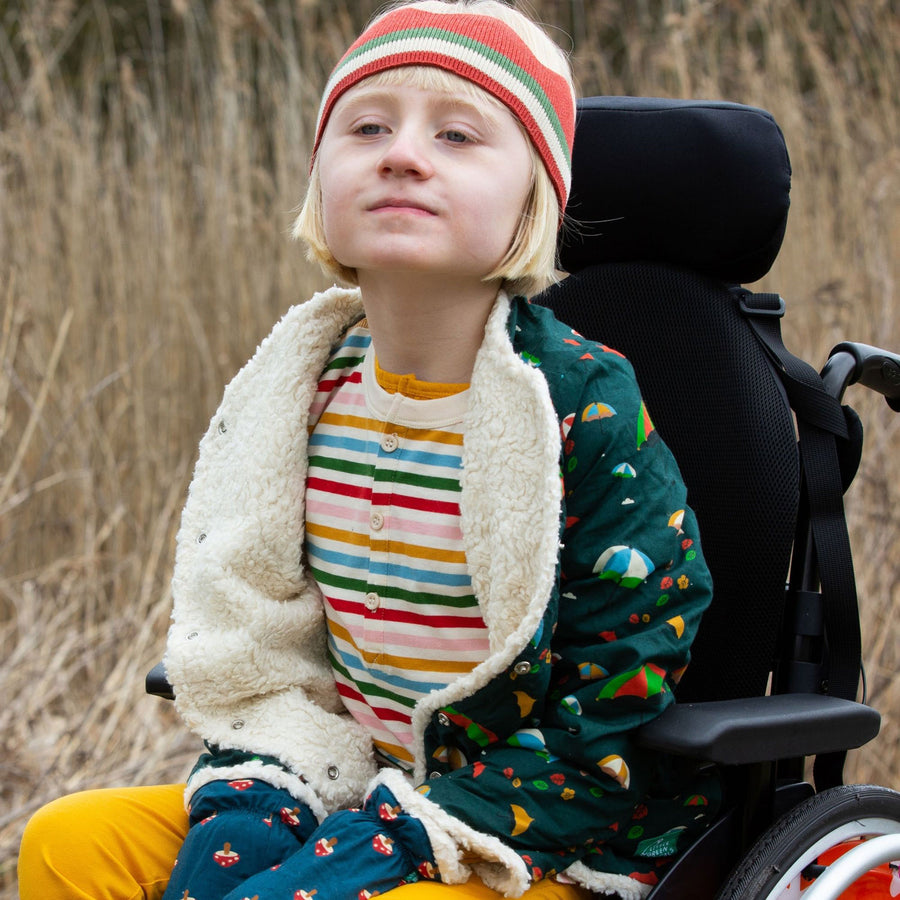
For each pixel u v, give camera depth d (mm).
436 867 920
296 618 1107
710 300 1219
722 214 1208
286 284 2762
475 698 965
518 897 929
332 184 1001
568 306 1279
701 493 1166
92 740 2094
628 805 960
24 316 2588
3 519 2559
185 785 1135
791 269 2680
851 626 1110
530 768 943
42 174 2818
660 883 982
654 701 941
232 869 972
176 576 1139
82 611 2498
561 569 995
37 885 1007
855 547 2215
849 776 2035
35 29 3230
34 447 2605
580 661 967
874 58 3262
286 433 1103
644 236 1247
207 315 2797
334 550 1090
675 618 970
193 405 2740
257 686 1094
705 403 1187
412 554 1034
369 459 1075
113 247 2744
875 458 2250
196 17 3441
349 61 1034
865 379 1202
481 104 989
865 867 972
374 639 1058
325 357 1144
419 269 974
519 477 976
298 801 1034
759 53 3574
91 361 2709
